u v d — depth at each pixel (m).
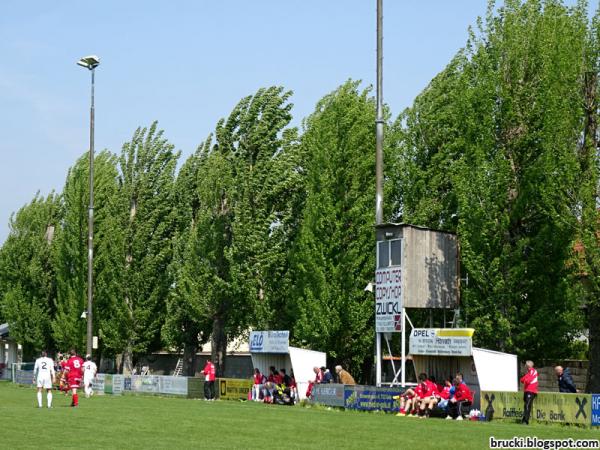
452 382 34.59
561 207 37.34
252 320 55.69
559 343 38.91
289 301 50.78
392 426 28.16
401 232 38.69
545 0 41.56
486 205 39.41
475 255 39.44
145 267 65.00
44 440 23.11
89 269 55.69
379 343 39.22
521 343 39.22
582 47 39.16
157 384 51.66
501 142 40.19
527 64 39.97
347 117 48.91
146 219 65.56
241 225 54.59
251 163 56.16
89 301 55.59
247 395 45.41
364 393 36.59
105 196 68.44
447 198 47.22
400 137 49.31
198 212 59.97
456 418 32.19
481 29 41.56
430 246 39.41
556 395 28.73
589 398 27.55
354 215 47.78
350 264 47.38
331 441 23.25
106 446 21.66
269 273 54.88
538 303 39.25
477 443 22.62
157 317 65.44
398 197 49.16
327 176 48.31
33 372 64.75
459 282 40.25
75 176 69.44
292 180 54.84
